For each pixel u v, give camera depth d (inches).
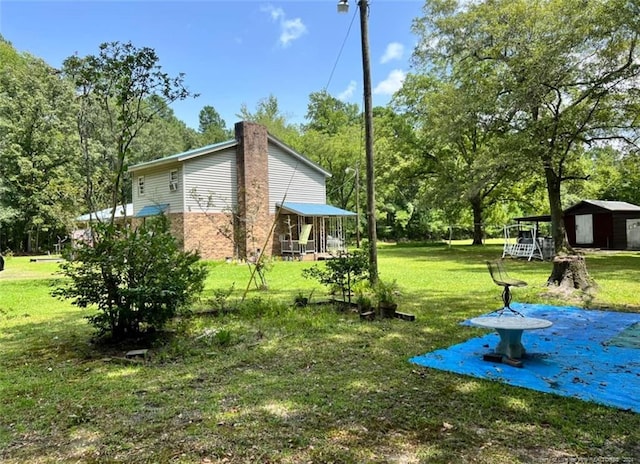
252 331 229.0
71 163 1041.5
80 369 171.9
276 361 177.6
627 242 863.7
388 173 1064.8
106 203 420.2
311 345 201.3
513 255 718.5
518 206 1155.3
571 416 120.1
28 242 1123.9
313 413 124.6
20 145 1031.0
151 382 154.7
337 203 1321.4
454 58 727.7
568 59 512.1
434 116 794.8
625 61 504.7
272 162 806.5
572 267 339.3
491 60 665.0
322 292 364.8
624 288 351.9
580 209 928.3
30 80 1051.3
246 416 123.3
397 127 1084.5
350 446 104.7
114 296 205.6
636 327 227.8
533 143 571.5
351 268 288.2
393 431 112.5
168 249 207.5
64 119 1056.2
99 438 112.0
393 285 311.0
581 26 488.1
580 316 255.8
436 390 141.5
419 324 241.4
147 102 281.1
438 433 110.9
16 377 163.3
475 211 1080.8
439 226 1381.6
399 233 1444.4
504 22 600.7
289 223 779.4
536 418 119.0
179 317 256.8
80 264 208.1
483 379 151.1
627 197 1128.8
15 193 1023.6
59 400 139.1
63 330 245.3
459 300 318.7
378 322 247.6
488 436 109.0
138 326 218.4
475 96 630.5
